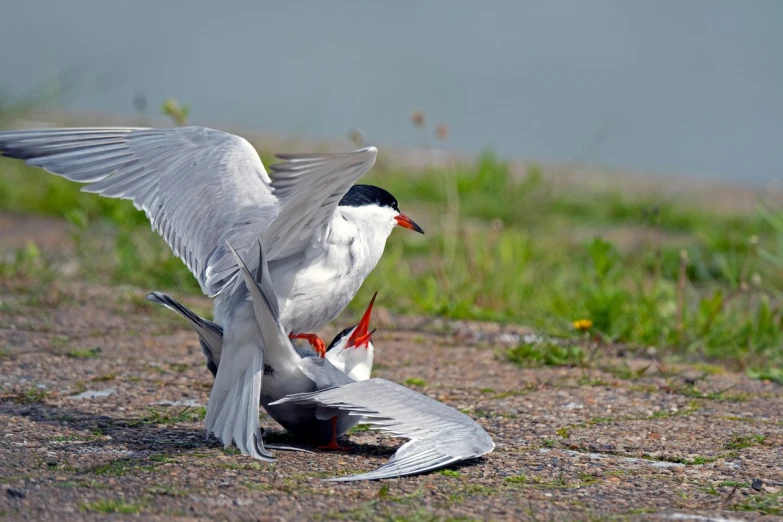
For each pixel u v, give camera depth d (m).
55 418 8.48
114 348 11.03
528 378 10.62
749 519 6.58
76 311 12.43
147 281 14.20
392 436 8.62
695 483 7.34
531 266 15.66
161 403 9.16
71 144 9.22
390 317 13.51
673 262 16.45
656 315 13.00
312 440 8.38
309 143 24.17
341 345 9.13
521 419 9.08
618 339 12.64
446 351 11.82
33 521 6.09
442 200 20.61
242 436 7.32
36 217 18.20
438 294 14.36
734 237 17.48
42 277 13.65
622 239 18.45
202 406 9.12
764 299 12.76
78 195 18.34
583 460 7.88
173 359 10.76
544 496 6.95
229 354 7.68
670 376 10.83
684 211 20.23
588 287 13.29
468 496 6.86
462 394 9.95
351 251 8.44
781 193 23.59
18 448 7.58
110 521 6.14
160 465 7.27
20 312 12.12
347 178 7.05
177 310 7.60
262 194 8.82
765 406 9.70
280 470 7.29
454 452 7.33
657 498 6.98
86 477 6.93
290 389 7.95
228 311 7.80
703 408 9.56
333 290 8.47
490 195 20.47
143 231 16.80
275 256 7.96
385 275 14.78
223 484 6.87
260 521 6.22
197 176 8.96
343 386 7.57
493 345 12.23
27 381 9.59
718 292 12.88
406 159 24.53
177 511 6.34
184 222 8.74
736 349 12.20
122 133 9.41
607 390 10.16
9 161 19.52
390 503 6.63
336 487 6.92
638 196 21.38
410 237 17.53
